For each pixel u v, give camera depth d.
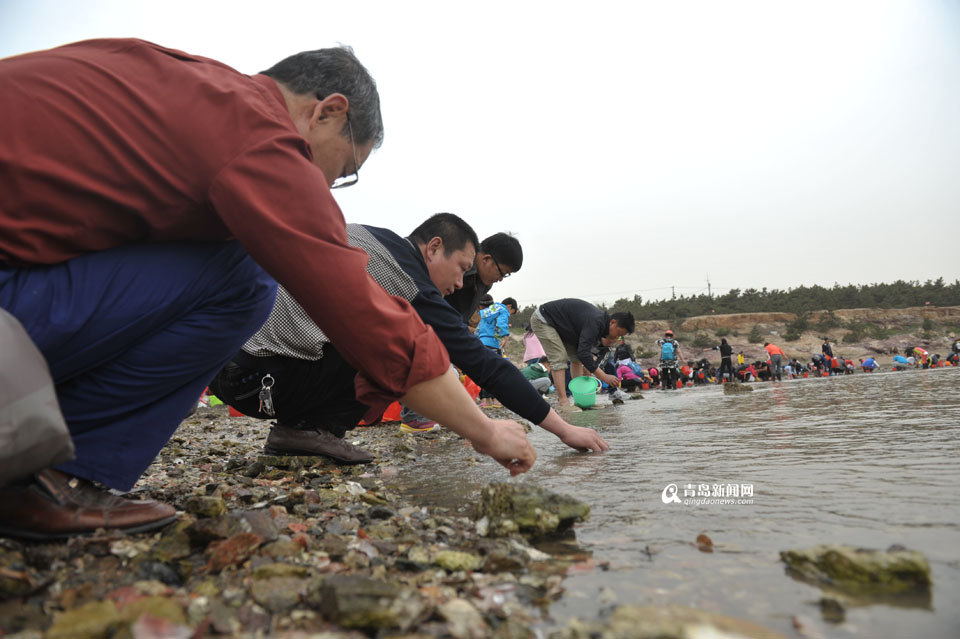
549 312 5.87
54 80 1.03
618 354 12.00
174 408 1.33
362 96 1.34
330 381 2.31
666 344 13.20
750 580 0.94
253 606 0.89
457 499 1.71
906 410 3.35
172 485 1.94
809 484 1.58
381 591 0.87
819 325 44.62
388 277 2.03
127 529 1.17
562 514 1.31
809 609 0.82
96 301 1.12
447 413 1.27
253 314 1.44
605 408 5.49
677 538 1.19
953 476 1.56
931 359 22.62
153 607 0.83
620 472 1.95
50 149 1.00
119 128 1.04
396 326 1.13
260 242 1.07
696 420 3.62
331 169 1.39
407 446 2.99
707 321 45.12
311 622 0.84
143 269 1.19
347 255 1.10
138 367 1.24
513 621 0.83
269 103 1.19
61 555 1.05
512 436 1.40
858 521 1.21
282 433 2.47
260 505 1.59
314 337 2.19
